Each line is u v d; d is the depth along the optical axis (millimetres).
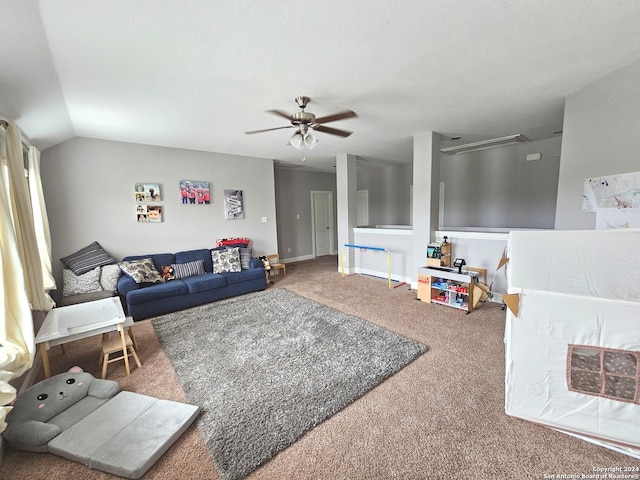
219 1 1354
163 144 4266
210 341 2840
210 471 1406
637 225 2125
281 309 3701
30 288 2342
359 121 3416
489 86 2449
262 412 1811
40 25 1461
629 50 1910
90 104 2625
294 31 1619
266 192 5652
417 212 4266
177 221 4570
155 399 1885
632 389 1403
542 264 1590
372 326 3078
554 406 1583
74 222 3744
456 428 1642
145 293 3482
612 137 2277
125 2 1335
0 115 2189
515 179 5047
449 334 2861
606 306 1412
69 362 2533
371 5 1419
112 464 1390
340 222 5652
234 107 2779
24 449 1544
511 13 1509
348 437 1600
